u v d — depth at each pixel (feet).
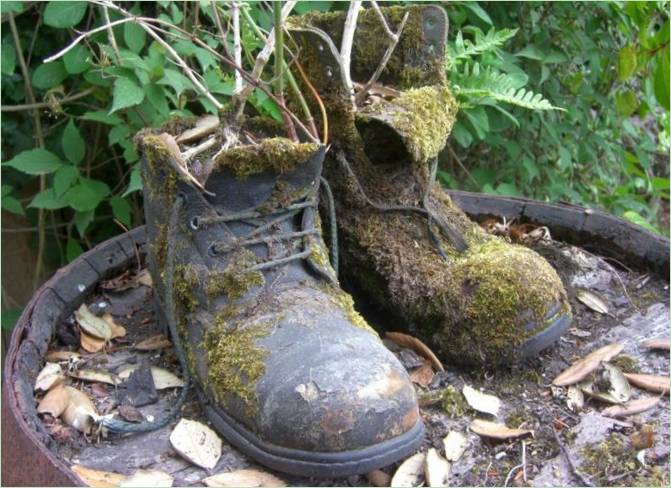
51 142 3.33
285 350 1.84
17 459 1.83
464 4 3.05
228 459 1.86
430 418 1.99
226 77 2.73
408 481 1.81
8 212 3.47
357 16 2.32
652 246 2.62
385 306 2.29
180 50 2.70
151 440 1.92
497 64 3.02
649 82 3.59
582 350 2.27
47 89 3.15
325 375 1.76
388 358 1.86
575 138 3.86
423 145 2.11
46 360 2.20
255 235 2.01
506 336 2.10
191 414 2.00
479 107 3.09
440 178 3.64
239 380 1.84
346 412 1.72
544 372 2.17
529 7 3.46
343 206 2.30
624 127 3.99
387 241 2.27
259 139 2.26
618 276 2.60
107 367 2.17
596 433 1.94
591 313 2.43
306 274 2.05
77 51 2.87
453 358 2.17
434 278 2.20
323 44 2.23
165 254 2.12
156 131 2.24
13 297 3.52
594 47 3.54
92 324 2.34
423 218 2.31
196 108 3.34
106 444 1.91
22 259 3.53
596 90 3.86
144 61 2.68
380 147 2.31
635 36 3.73
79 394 2.02
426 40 2.33
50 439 1.85
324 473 1.73
